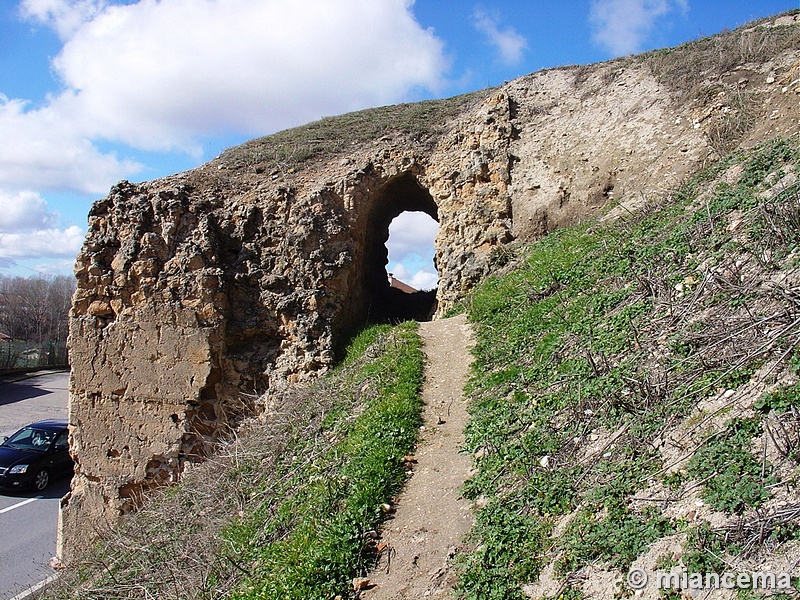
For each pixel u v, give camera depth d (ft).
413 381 30.48
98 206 43.34
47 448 63.77
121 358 40.40
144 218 41.98
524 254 40.83
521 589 15.52
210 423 40.37
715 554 12.84
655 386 19.08
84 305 41.27
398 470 23.43
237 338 41.83
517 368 27.27
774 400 15.16
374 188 46.91
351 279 44.96
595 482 17.29
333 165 47.73
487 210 44.14
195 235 41.68
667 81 44.06
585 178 42.32
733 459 14.67
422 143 48.32
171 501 34.55
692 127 39.63
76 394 41.04
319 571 18.75
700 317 20.77
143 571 27.27
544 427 21.54
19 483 60.08
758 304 18.97
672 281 24.50
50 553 46.65
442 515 20.15
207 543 25.77
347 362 39.06
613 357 22.56
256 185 46.26
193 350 39.70
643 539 14.39
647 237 30.30
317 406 33.32
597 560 14.75
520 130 46.85
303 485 25.82
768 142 33.35
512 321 32.65
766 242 21.30
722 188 29.50
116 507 40.22
